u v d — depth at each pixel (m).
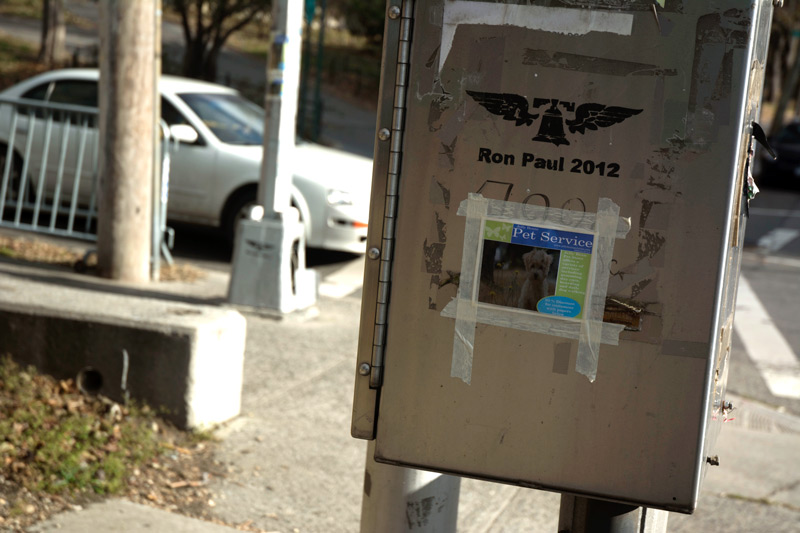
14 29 29.30
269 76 6.53
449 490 2.68
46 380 4.30
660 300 1.97
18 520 3.34
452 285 2.07
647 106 1.93
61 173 8.39
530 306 2.04
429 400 2.12
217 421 4.50
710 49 1.90
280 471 4.15
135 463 3.90
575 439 2.05
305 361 5.73
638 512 2.23
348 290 8.13
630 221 1.97
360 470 4.27
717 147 1.91
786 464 5.11
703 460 2.06
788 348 7.86
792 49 41.53
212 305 6.69
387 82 2.06
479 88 2.00
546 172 2.00
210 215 8.88
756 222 16.16
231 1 21.38
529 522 4.06
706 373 1.97
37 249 7.80
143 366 4.23
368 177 9.03
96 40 27.62
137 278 7.18
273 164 6.63
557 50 1.96
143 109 7.01
